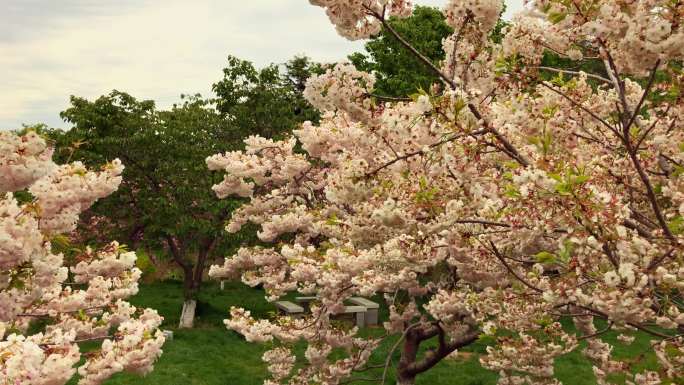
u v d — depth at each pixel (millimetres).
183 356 14023
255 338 10031
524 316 6367
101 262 8070
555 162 4555
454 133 4895
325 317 9875
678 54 3957
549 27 5176
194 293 17578
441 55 22000
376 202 5676
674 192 5281
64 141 17172
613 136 6340
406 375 9867
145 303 19938
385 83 22203
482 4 5164
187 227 16312
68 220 5719
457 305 7891
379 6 4969
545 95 5438
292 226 11211
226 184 12320
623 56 4875
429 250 6305
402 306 9867
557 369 13133
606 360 7105
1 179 4305
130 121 17203
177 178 16469
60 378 4707
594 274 4348
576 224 4141
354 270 8258
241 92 18484
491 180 5547
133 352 6203
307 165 11289
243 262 13484
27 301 5711
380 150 5688
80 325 7688
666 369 5016
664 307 4461
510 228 4992
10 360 4312
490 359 7789
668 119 6035
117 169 6199
